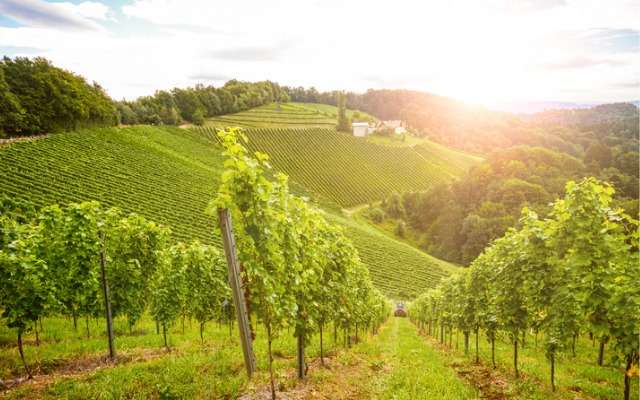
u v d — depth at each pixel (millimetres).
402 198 124812
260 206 7824
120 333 16688
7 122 66000
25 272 9625
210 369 9812
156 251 15781
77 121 79750
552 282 10281
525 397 9703
